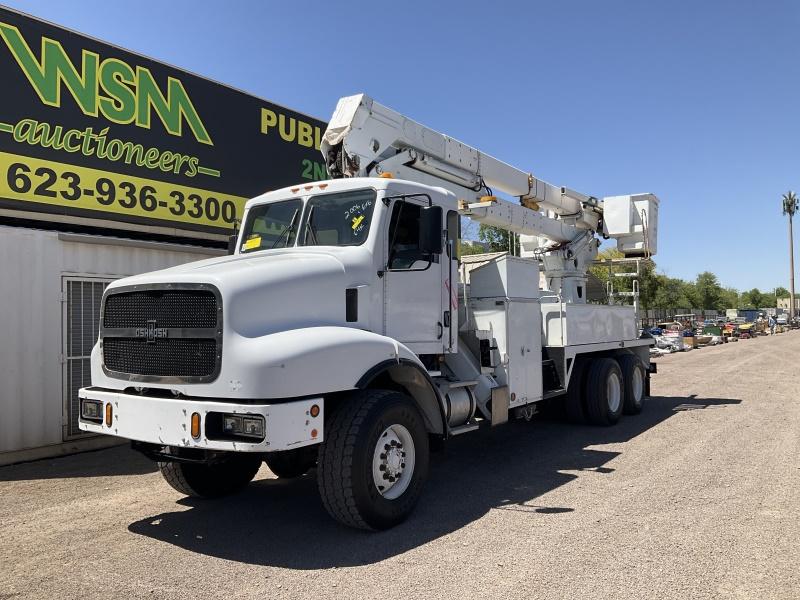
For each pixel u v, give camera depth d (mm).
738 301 137375
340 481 4703
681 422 9969
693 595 3699
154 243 9336
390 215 5758
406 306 5832
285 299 4805
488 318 7469
